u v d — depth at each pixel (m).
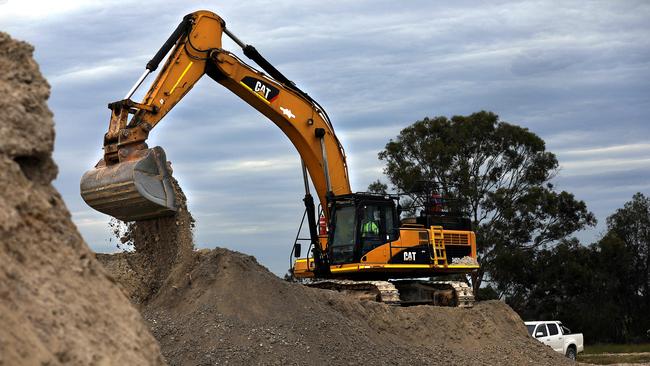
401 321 19.00
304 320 15.09
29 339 6.28
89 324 7.10
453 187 47.34
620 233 54.88
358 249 21.12
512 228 48.34
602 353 40.97
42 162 7.86
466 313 20.94
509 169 49.03
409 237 21.94
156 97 17.56
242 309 14.61
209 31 19.11
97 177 15.49
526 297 49.31
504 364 19.17
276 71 20.69
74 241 7.74
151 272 15.70
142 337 7.70
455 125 49.28
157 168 15.45
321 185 21.62
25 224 7.22
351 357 14.88
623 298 52.72
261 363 13.53
